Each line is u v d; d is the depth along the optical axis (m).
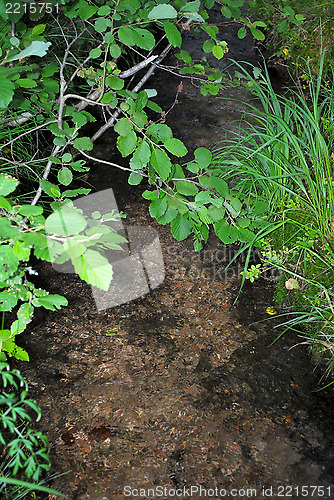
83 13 2.33
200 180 2.23
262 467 2.22
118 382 2.53
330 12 5.04
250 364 2.66
